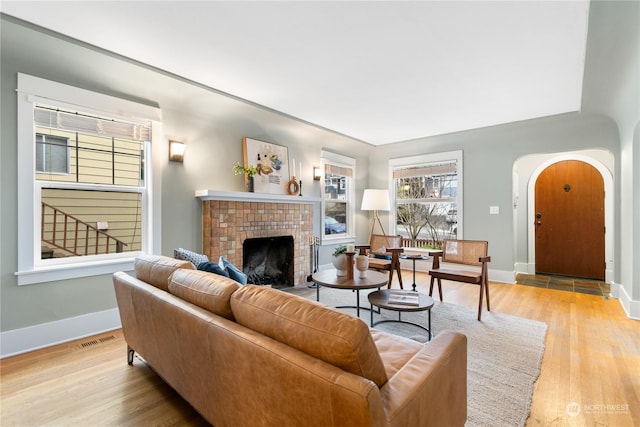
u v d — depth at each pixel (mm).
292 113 3930
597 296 3848
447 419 1181
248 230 3660
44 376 1970
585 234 4934
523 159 5367
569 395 1781
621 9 1886
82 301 2576
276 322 1067
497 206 4660
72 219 3018
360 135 5035
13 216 2264
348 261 2844
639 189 3059
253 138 3967
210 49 2398
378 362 958
